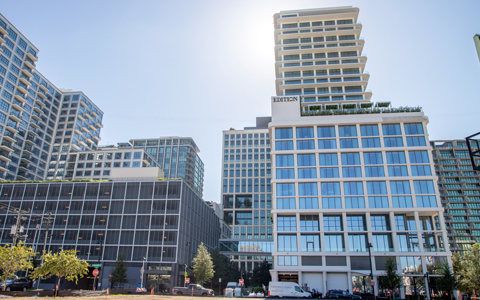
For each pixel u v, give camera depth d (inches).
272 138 2696.9
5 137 4370.1
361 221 2426.2
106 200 2997.0
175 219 2849.4
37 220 3006.9
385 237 2372.0
